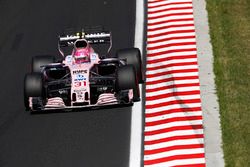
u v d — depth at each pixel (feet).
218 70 173.37
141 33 198.80
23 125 159.33
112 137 150.92
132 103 162.50
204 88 166.30
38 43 200.95
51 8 223.51
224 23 199.00
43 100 160.97
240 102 158.81
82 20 211.61
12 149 150.82
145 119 156.25
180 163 138.72
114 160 142.82
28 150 149.69
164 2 215.92
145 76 174.60
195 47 187.01
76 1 225.97
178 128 150.82
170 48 187.83
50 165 143.54
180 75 173.37
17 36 207.41
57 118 160.15
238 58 179.42
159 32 198.39
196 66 176.96
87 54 161.89
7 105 169.37
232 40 189.16
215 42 188.24
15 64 190.39
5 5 231.50
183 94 164.55
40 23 213.87
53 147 149.69
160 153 143.33
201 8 209.67
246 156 139.33
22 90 176.04
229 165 136.56
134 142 148.25
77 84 154.92
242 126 149.59
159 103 161.99
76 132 154.10
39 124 158.81
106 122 156.46
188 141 146.00
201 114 155.53
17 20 218.59
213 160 139.03
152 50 188.24
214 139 146.00
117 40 195.72
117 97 157.38
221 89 164.66
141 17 208.95
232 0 212.84
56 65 162.30
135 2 219.61
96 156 144.97
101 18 211.41
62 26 209.56
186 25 200.13
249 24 197.98
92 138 151.43
